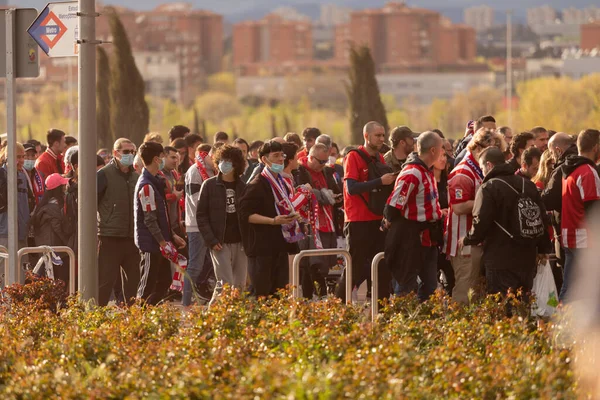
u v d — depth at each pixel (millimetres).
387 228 16078
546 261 15367
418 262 15680
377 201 17172
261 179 16734
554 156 17016
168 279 19016
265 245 16609
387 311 13305
